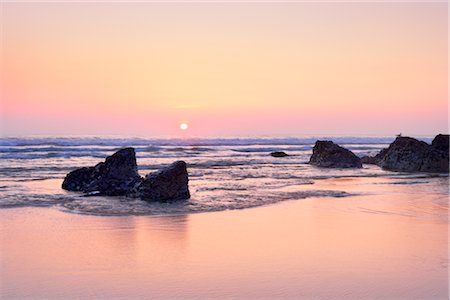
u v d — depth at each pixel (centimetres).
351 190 2222
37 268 955
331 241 1203
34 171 2870
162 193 1816
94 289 841
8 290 833
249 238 1233
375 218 1534
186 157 4438
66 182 2080
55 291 831
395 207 1750
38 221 1429
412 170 3338
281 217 1537
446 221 1495
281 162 4009
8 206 1658
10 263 989
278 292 836
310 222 1457
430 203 1855
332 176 2903
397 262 1020
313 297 817
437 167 3281
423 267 988
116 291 832
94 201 1788
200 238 1230
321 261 1020
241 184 2358
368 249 1125
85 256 1047
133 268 959
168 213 1588
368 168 3603
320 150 3766
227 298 808
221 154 5034
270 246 1146
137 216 1532
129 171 2028
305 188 2273
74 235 1253
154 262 1003
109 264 986
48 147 5519
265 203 1803
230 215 1565
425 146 3428
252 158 4419
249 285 867
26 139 6450
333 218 1527
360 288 861
